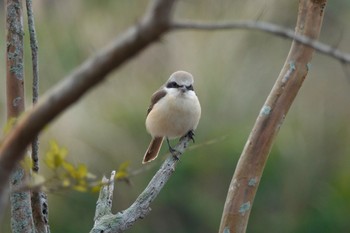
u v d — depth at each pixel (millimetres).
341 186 15414
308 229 15461
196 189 15086
